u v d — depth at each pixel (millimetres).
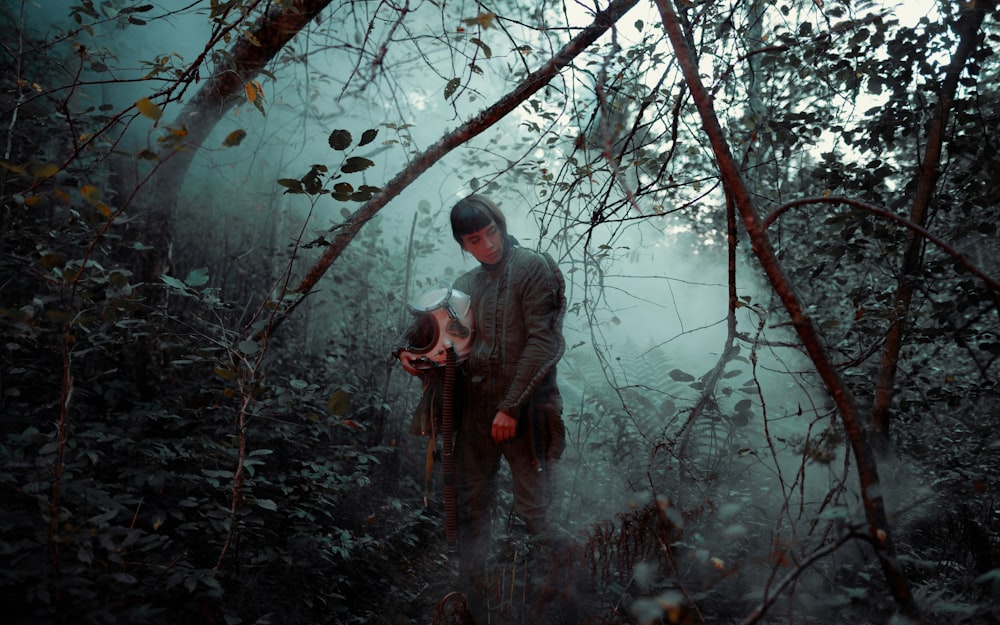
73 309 1898
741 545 2410
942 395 2670
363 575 2703
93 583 1650
